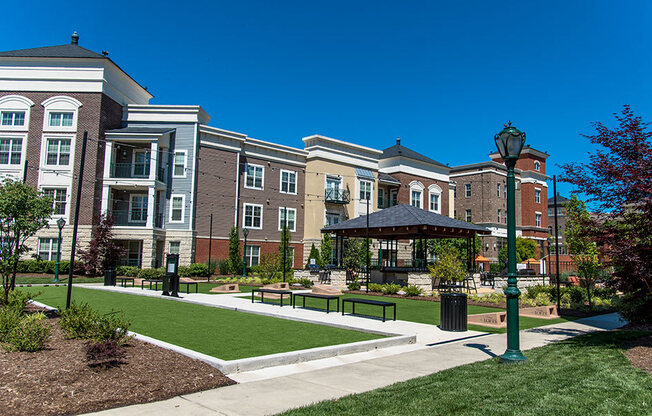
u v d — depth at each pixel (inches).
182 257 1229.1
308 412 196.1
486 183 2007.9
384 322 469.7
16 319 303.0
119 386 220.5
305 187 1537.9
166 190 1250.6
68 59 1185.4
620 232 369.4
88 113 1176.2
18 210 453.1
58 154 1168.8
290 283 1019.9
